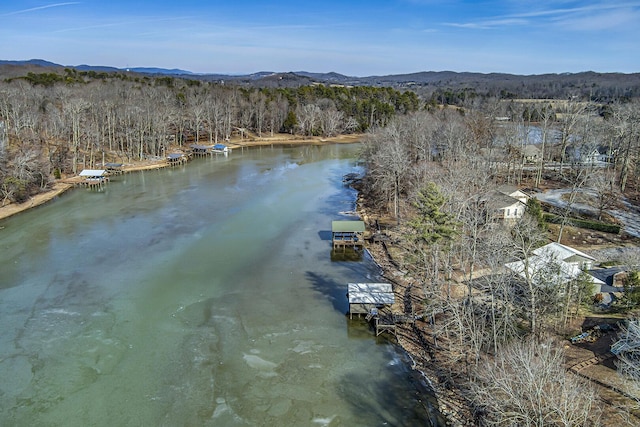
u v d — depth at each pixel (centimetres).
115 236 6662
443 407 3412
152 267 5644
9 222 7262
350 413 3353
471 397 3319
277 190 9319
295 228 7100
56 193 8919
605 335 3812
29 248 6206
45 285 5162
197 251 6144
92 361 3878
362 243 6419
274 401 3462
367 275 5556
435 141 9412
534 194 8000
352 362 3934
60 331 4288
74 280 5288
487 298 4453
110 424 3222
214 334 4281
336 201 8581
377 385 3656
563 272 4341
